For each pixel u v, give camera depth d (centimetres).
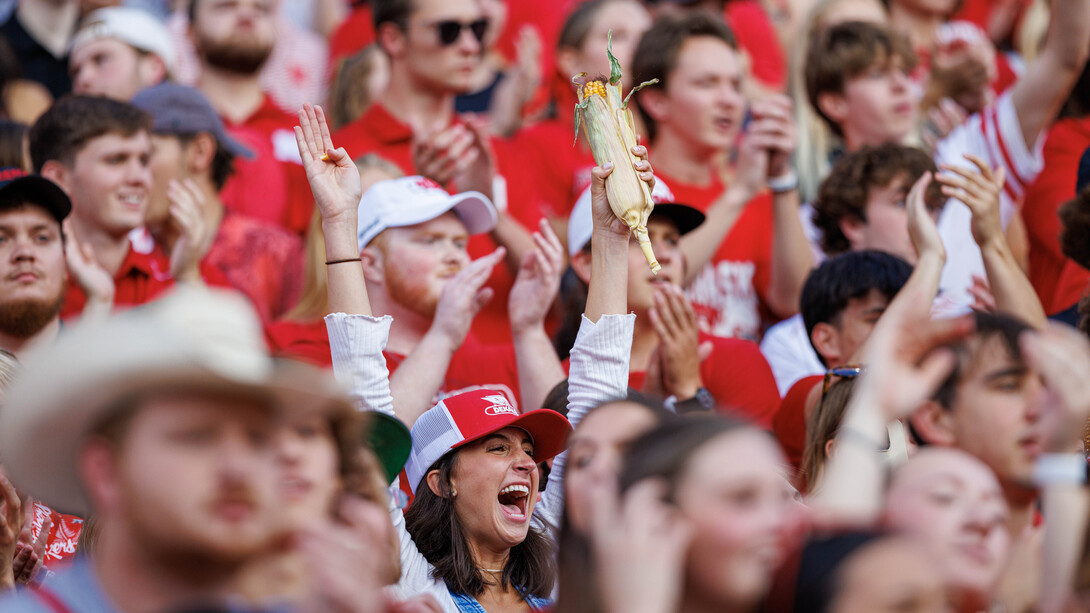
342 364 1223
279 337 1856
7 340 1570
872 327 1684
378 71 2531
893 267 1697
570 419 1315
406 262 1747
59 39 2675
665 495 712
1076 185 1939
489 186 2105
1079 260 1761
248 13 2511
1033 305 1655
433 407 1338
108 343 627
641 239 1266
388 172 1955
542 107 2845
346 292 1241
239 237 2191
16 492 1060
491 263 1600
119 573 662
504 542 1296
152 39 2492
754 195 2109
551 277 1645
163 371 623
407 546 1214
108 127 1883
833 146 2480
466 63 2316
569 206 2373
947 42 2669
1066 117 2172
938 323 967
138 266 1916
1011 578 1024
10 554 1063
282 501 690
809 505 946
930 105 2634
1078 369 1035
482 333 2047
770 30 2934
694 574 711
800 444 1698
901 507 846
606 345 1302
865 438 914
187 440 637
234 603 654
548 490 1358
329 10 3145
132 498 638
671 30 2277
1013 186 2139
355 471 819
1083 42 2053
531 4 2964
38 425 645
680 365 1683
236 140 2306
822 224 2052
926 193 1962
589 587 757
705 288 2202
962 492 838
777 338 2116
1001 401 1053
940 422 1080
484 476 1293
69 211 1605
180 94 2134
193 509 634
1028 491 1056
